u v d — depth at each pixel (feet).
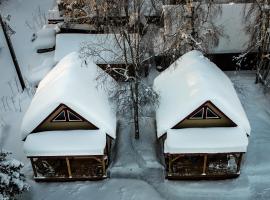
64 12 119.14
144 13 92.58
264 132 89.30
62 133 76.74
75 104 73.46
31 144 75.15
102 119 76.33
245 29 100.94
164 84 85.81
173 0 95.71
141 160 82.99
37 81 107.76
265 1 88.84
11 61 119.34
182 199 76.28
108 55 98.78
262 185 78.23
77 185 79.36
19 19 140.77
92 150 74.08
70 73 80.23
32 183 80.07
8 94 106.01
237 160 78.48
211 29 93.81
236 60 106.83
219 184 78.69
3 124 95.86
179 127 77.25
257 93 100.58
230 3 103.71
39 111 74.59
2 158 70.95
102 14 81.51
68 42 109.50
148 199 75.20
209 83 76.79
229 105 75.15
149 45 89.15
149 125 89.66
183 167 81.00
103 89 83.41
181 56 88.89
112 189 77.77
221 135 75.61
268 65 99.91
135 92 80.12
